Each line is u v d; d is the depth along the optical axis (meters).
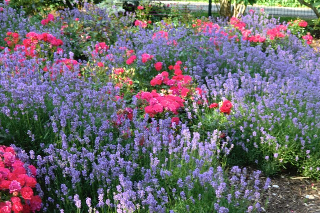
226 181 4.28
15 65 5.55
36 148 4.22
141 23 9.59
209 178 3.75
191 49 7.15
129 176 3.87
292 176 5.08
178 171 4.07
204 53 7.25
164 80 6.05
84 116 4.64
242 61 7.29
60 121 4.21
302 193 4.74
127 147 4.07
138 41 7.77
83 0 11.02
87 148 4.29
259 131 5.15
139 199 3.60
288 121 5.27
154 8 12.23
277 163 5.04
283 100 5.56
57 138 4.18
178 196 3.79
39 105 4.51
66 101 4.88
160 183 3.96
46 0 11.15
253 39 8.63
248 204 3.89
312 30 11.68
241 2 11.05
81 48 7.92
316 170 4.98
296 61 8.14
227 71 6.95
